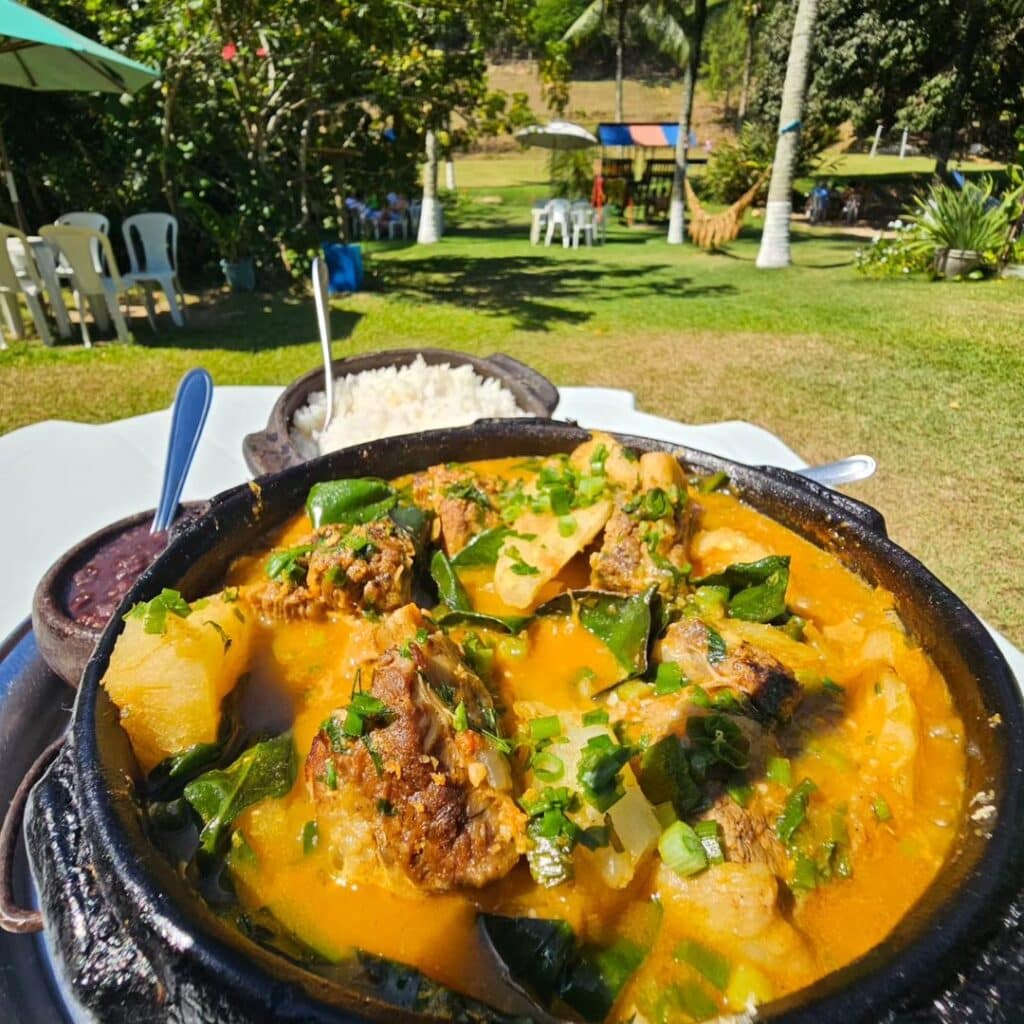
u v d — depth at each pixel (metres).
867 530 1.58
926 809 1.14
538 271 12.80
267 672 1.36
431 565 1.62
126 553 2.00
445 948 0.98
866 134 22.75
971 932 0.83
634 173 23.77
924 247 11.27
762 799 1.15
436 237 16.16
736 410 6.18
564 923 0.99
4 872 1.28
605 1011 0.94
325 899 1.02
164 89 9.01
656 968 0.98
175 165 9.71
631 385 6.85
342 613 1.46
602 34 26.62
